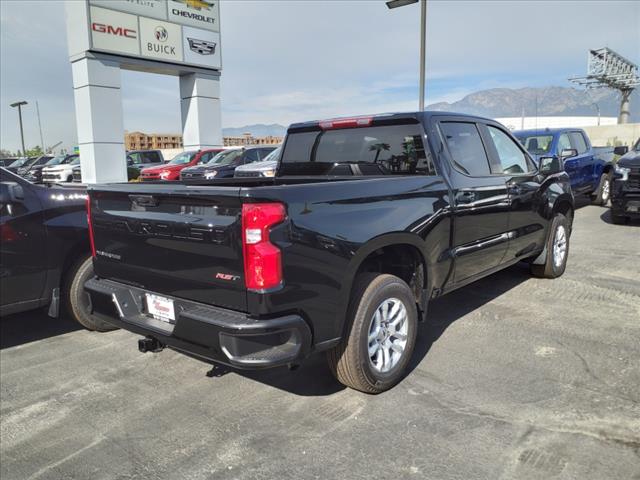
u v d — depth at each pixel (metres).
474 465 2.63
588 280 6.00
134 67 21.94
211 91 24.42
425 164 3.98
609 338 4.25
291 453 2.81
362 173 4.39
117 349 4.41
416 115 4.01
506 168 4.96
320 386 3.59
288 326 2.72
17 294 4.24
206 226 2.79
